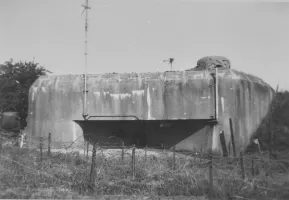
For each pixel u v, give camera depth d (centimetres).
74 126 1891
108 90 1872
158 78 1844
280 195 925
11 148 1321
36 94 1956
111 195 952
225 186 958
